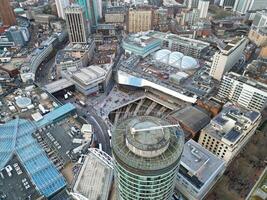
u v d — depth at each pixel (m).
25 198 167.38
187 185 171.12
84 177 182.25
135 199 123.31
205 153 187.25
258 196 136.25
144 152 104.56
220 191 193.62
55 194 176.25
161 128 115.56
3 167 189.75
